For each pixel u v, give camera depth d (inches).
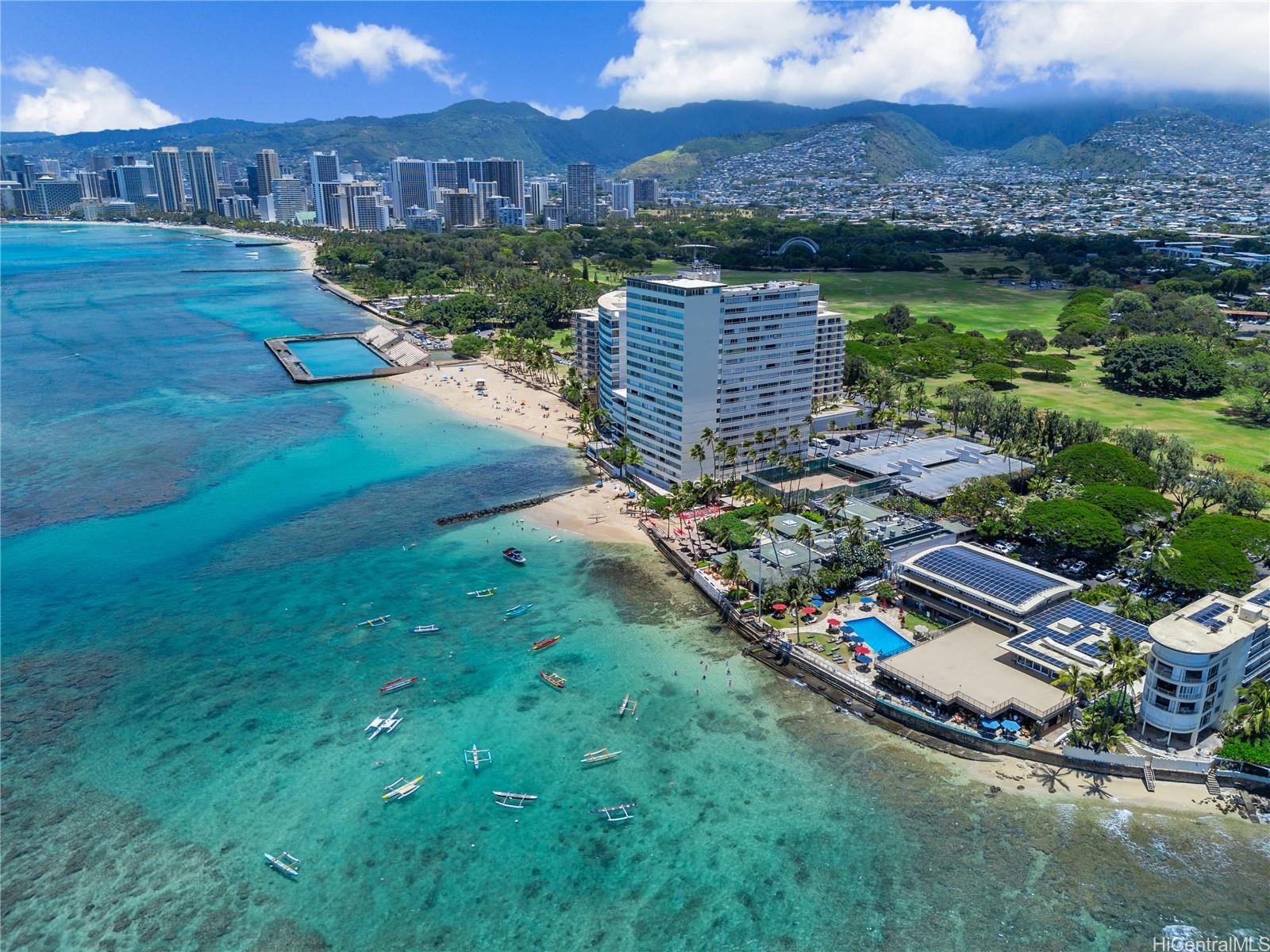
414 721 5846.5
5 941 4210.1
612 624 7116.1
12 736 5689.0
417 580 7859.3
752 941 4173.2
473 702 6053.2
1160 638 5280.5
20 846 4783.5
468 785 5236.2
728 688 6215.6
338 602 7455.7
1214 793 5083.7
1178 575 6835.6
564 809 5034.5
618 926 4269.2
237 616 7214.6
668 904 4392.2
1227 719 5383.9
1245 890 4436.5
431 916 4338.1
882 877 4542.3
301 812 5024.6
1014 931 4215.1
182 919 4330.7
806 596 6786.4
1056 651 5915.4
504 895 4461.1
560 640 6855.3
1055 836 4785.9
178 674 6397.6
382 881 4554.6
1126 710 5506.9
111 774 5349.4
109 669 6461.6
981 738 5457.7
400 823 4948.3
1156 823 4867.1
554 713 5930.1
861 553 7524.6
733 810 5012.3
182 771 5369.1
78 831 4889.3
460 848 4761.3
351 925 4288.9
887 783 5221.5
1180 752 5290.4
